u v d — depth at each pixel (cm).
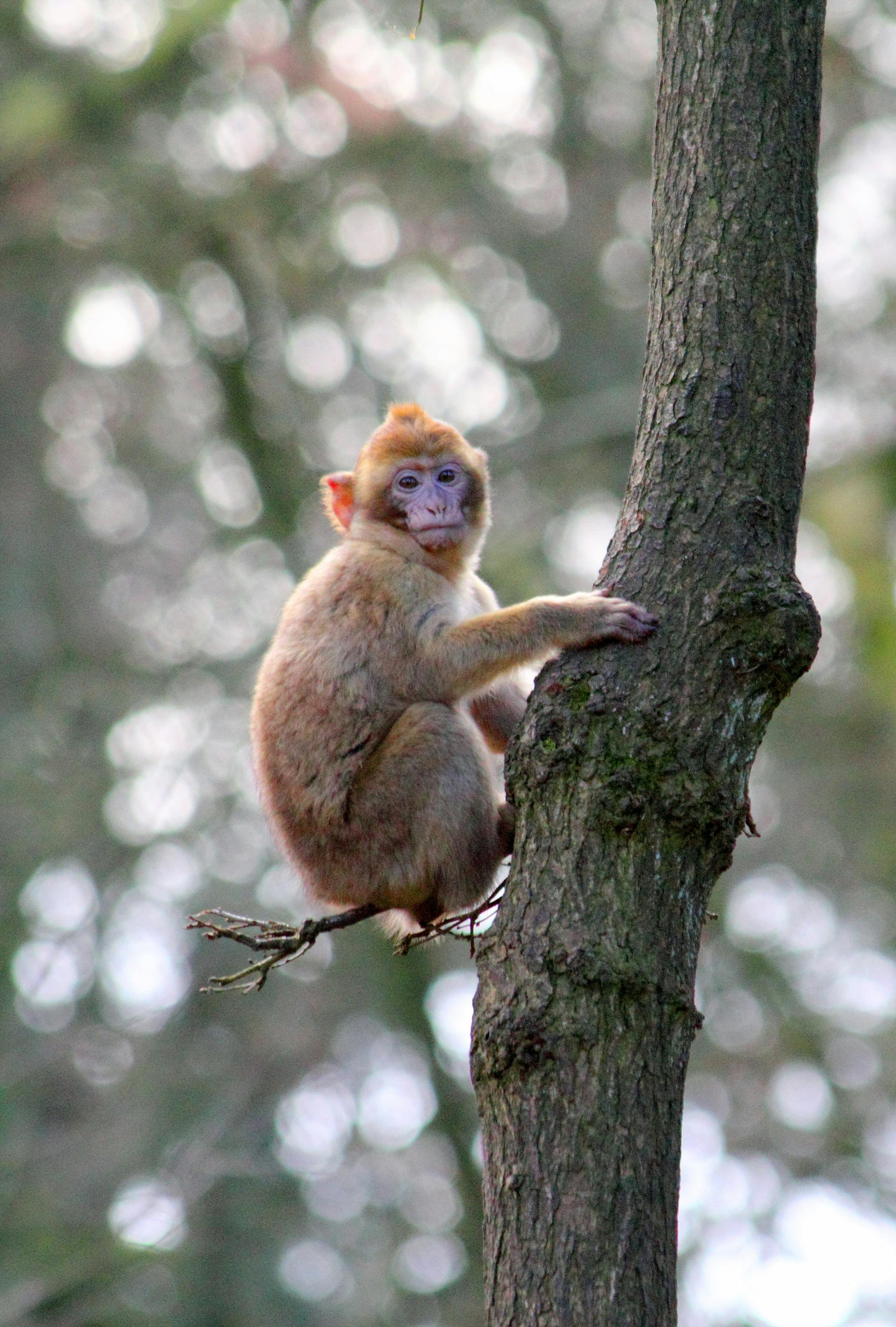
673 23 602
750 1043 1862
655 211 594
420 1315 1700
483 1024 505
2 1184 1575
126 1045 1836
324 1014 1797
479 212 2086
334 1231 1769
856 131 2025
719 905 1836
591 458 1931
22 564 2131
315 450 2005
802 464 568
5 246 1889
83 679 1889
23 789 1806
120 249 1909
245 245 1941
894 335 1969
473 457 818
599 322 2084
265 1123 1733
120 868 1786
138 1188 1555
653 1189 482
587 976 495
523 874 520
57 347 2236
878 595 1838
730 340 564
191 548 2167
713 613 535
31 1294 1416
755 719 534
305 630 750
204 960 1800
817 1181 1741
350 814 716
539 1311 470
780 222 576
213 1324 1645
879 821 1936
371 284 2069
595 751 521
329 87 1831
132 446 2231
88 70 1823
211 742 1814
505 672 712
